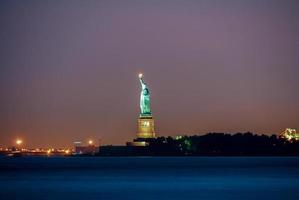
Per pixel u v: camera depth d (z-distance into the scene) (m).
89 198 166.62
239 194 174.00
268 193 175.75
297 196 168.38
